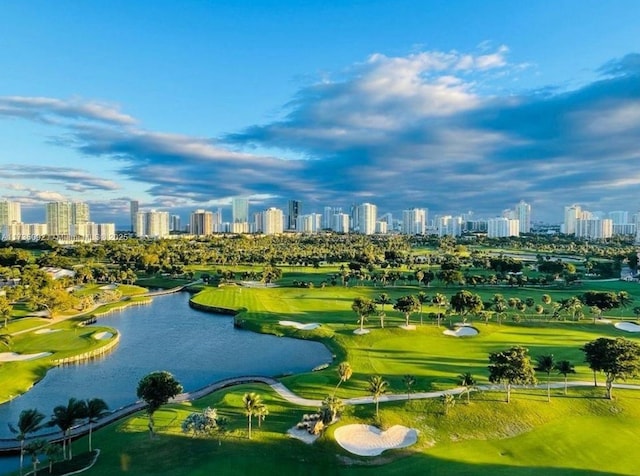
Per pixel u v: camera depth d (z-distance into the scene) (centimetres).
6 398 9362
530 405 7875
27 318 15962
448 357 11031
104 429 7625
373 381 7850
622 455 6438
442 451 6638
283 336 14262
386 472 6091
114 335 14025
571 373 9281
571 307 14838
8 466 6912
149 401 6838
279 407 8131
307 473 6050
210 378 10750
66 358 11844
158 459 6231
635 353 8019
